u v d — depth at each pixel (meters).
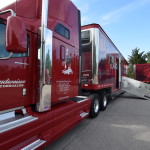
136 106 8.59
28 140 2.56
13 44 2.01
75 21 4.37
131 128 4.93
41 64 2.84
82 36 6.36
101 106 7.14
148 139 4.11
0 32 2.36
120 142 3.92
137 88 11.81
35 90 2.91
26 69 2.72
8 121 2.38
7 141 2.11
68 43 3.93
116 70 10.05
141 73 20.66
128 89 11.65
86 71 6.23
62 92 3.68
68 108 3.70
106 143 3.86
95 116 6.12
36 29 2.92
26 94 2.74
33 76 2.87
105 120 5.78
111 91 8.34
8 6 3.14
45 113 2.95
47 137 2.90
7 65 2.39
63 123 3.52
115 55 9.52
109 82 7.96
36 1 3.02
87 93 6.11
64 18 3.79
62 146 3.68
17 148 2.34
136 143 3.87
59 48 3.54
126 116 6.38
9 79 2.43
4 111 2.38
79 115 4.44
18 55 2.57
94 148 3.59
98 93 6.93
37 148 2.55
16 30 2.03
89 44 6.20
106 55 7.35
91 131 4.64
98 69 6.18
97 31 6.15
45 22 2.93
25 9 3.07
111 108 7.99
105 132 4.58
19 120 2.47
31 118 2.62
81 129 4.81
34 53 2.88
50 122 3.00
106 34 7.33
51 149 3.54
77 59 4.46
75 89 4.33
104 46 7.02
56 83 3.43
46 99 2.96
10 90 2.45
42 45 2.86
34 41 2.89
